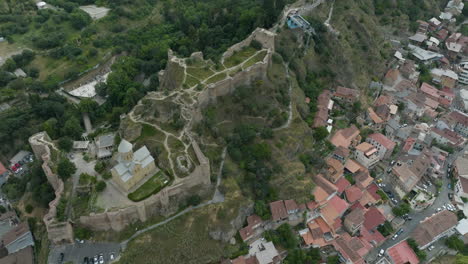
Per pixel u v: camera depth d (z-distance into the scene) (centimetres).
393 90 17938
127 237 10356
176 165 11125
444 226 12362
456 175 14338
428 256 12038
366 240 12075
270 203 11856
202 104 12788
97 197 10462
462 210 13350
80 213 10219
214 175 11638
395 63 19250
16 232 11269
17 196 12638
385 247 12262
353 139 14725
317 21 16762
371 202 13225
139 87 16325
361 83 17325
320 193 12412
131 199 10375
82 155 11981
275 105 13700
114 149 11712
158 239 10362
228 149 12394
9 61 17900
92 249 10156
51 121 14300
